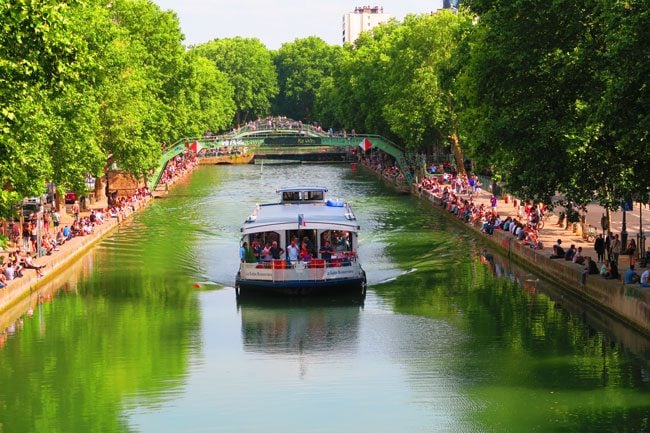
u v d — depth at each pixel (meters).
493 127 57.44
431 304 57.50
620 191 54.94
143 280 65.81
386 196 122.25
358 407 39.53
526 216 84.06
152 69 119.81
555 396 40.44
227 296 60.59
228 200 118.19
